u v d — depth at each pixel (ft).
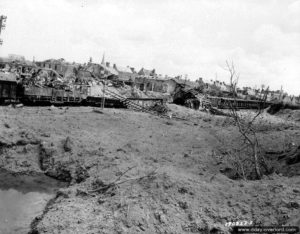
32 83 116.26
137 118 108.88
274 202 36.42
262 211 35.22
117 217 35.29
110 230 33.19
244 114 147.64
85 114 99.40
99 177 49.06
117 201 38.86
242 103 197.06
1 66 195.00
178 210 36.27
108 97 149.79
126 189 41.57
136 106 147.84
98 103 136.15
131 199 38.60
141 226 33.76
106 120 94.07
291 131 88.12
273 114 204.33
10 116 80.48
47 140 66.80
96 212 37.47
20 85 110.42
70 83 143.33
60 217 36.96
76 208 39.17
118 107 144.56
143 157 60.80
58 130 75.51
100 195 43.27
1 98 102.53
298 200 35.91
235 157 59.57
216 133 89.40
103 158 57.77
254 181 45.01
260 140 74.28
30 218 40.55
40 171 59.16
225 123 115.44
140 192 40.09
